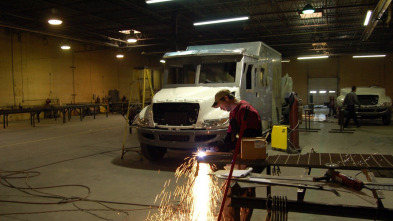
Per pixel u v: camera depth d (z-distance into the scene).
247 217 3.66
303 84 32.84
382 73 30.45
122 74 27.45
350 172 6.27
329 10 15.50
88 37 21.97
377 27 17.97
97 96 24.61
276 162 3.46
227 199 3.30
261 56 8.95
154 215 4.19
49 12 15.54
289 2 14.02
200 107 6.62
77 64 22.75
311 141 10.23
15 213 4.34
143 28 19.98
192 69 7.92
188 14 16.41
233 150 4.52
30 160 7.77
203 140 6.57
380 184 2.90
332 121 16.75
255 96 8.29
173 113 6.84
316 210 2.82
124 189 5.38
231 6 14.67
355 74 31.27
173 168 6.81
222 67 7.70
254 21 17.86
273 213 2.86
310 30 20.94
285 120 13.94
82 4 14.34
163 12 15.92
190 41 23.84
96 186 5.57
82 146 9.69
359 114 14.28
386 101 14.34
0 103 17.56
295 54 31.97
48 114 20.19
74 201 4.80
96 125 15.69
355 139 10.51
